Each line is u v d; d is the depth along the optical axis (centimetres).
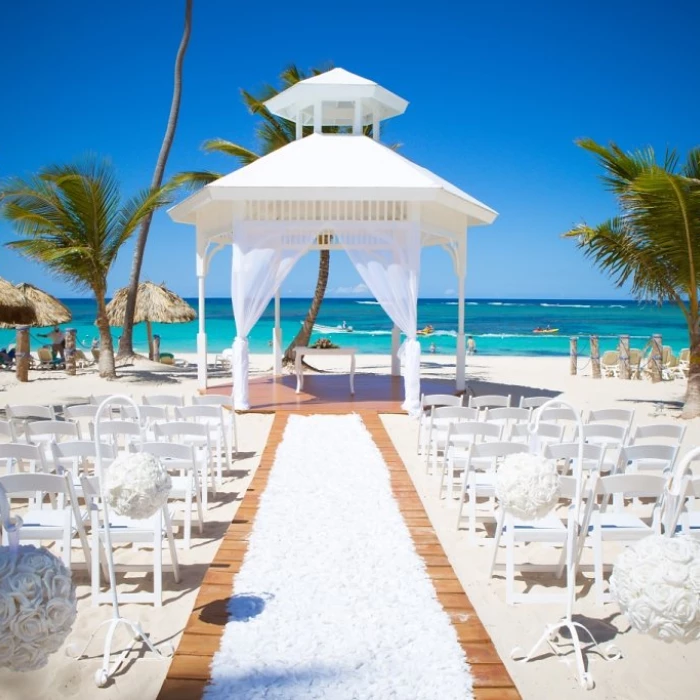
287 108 1284
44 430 614
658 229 1079
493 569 470
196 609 400
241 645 358
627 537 442
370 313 6244
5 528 275
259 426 984
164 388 1410
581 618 416
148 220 1953
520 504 363
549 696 334
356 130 1196
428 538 518
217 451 694
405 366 1076
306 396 1226
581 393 1388
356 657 348
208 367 1919
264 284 1057
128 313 1962
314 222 1049
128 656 368
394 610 398
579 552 455
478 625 383
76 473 596
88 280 1534
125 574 480
